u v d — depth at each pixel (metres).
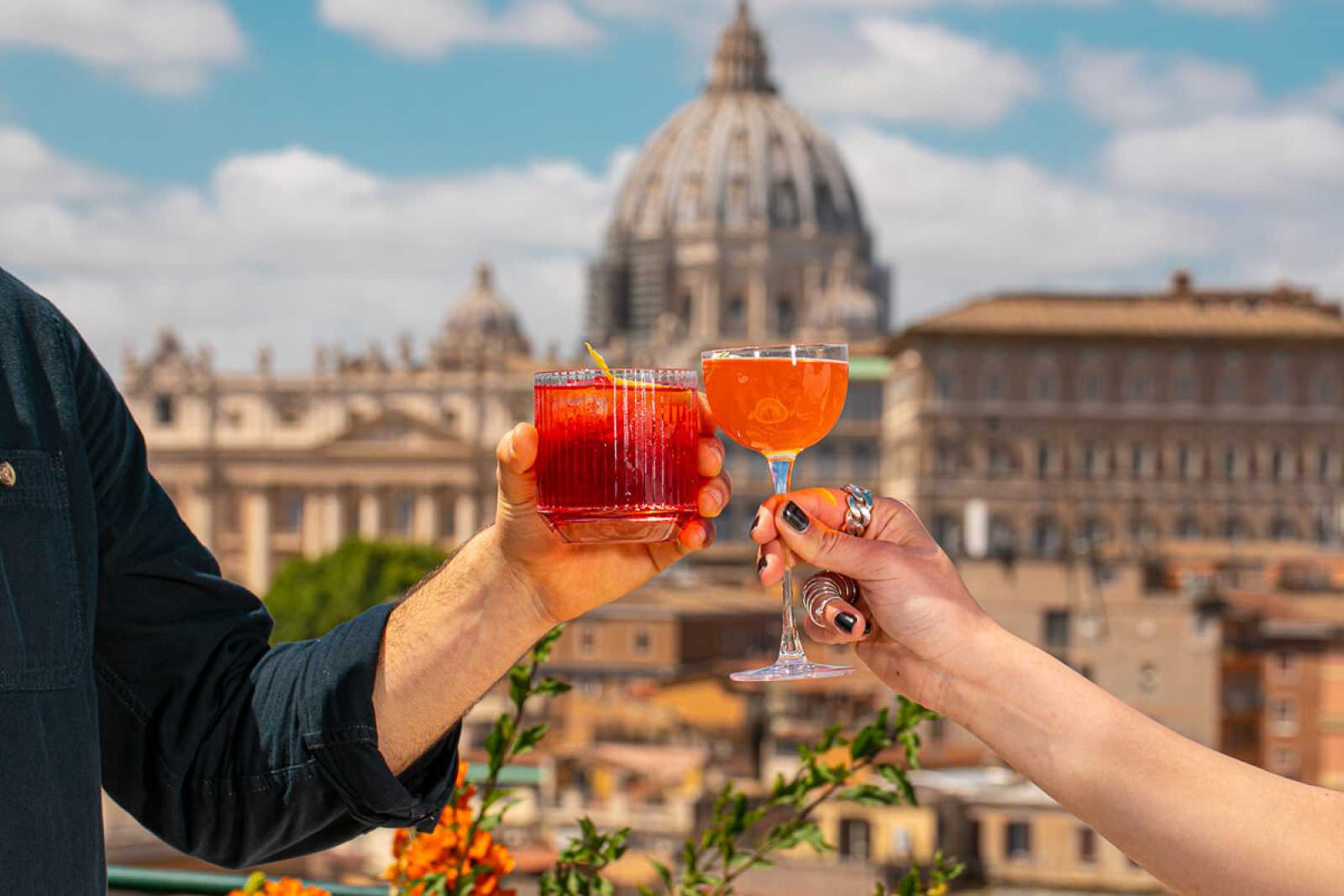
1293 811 3.01
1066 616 82.38
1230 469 152.38
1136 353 151.38
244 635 3.51
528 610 3.43
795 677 3.28
